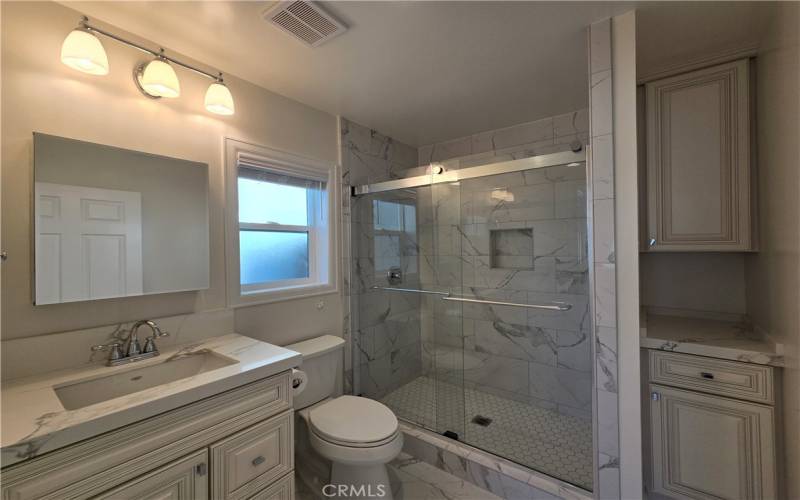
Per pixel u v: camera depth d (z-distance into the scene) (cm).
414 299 237
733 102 152
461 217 217
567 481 152
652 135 170
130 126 135
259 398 122
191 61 154
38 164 113
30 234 112
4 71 108
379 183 234
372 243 246
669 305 196
